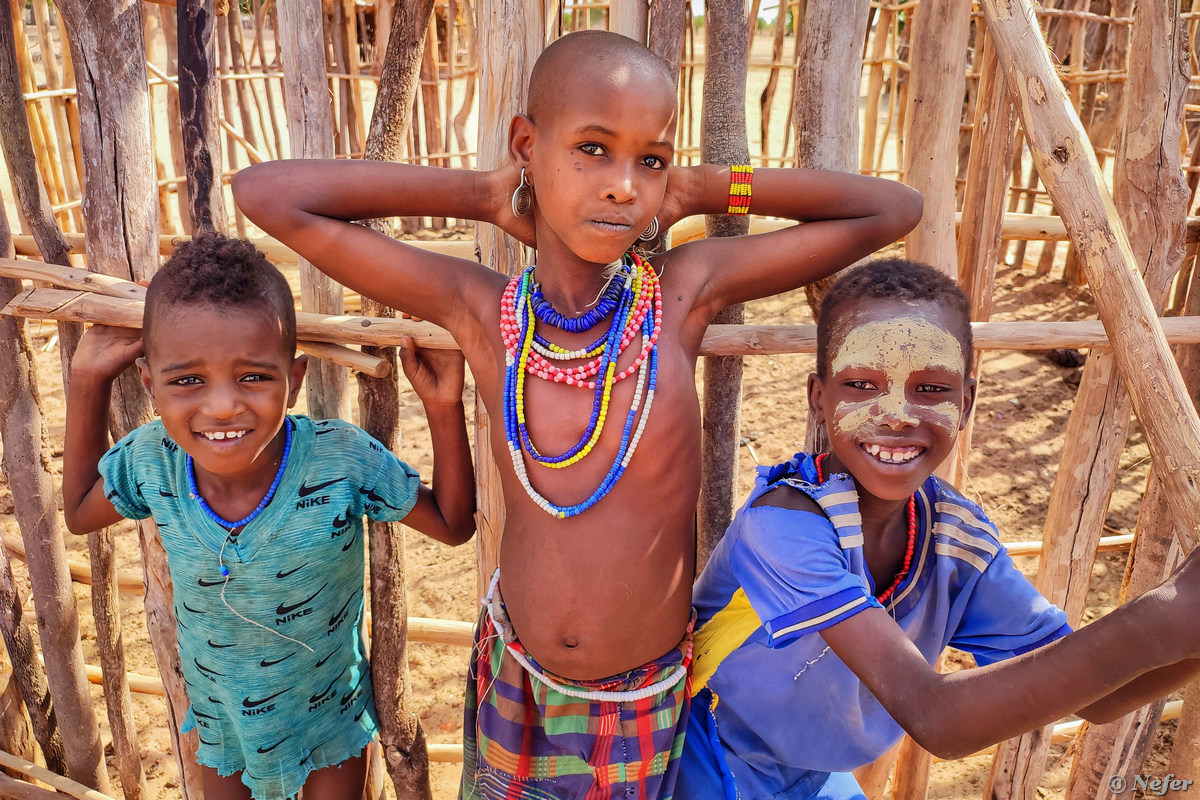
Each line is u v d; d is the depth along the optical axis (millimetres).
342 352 1941
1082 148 1398
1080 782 2426
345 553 1937
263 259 1714
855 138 1950
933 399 1514
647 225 1620
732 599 1765
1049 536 2248
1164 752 3156
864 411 1518
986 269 2039
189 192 2002
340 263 1701
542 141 1483
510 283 1667
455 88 8227
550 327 1620
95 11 1870
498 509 2139
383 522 2148
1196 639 1201
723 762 1845
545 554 1619
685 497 1651
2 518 4383
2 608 2527
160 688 2953
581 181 1441
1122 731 2316
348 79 6816
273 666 1935
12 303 1903
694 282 1686
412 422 5434
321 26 2135
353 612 2031
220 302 1607
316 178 1668
